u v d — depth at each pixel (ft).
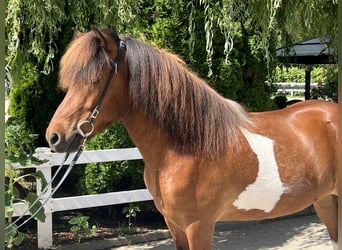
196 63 14.92
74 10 13.79
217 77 15.31
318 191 9.01
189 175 7.72
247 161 8.13
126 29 14.21
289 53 21.68
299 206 8.87
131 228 15.38
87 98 7.30
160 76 7.74
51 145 7.24
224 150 7.97
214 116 8.02
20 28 12.78
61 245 13.66
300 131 8.96
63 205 13.53
